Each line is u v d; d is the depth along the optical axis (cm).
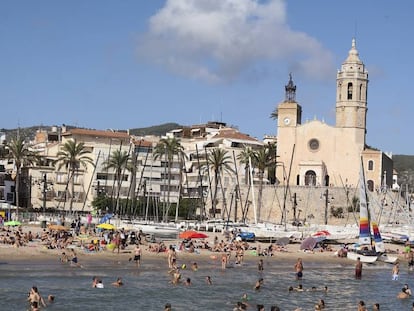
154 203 17462
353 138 19725
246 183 19438
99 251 9200
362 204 10725
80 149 16950
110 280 7112
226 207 17550
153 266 8406
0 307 5419
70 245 9512
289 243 12362
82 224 13700
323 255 10919
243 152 19812
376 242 10681
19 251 8625
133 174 17550
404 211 17912
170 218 17250
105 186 19488
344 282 8156
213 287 7106
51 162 19738
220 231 13838
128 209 16650
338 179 19725
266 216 18612
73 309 5566
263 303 6331
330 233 13050
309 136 19975
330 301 6681
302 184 19762
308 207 18375
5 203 16838
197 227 13862
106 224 10844
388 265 10325
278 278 8162
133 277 7431
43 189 17350
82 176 19675
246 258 9969
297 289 7269
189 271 8281
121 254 9150
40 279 6881
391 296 7194
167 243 10925
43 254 8569
